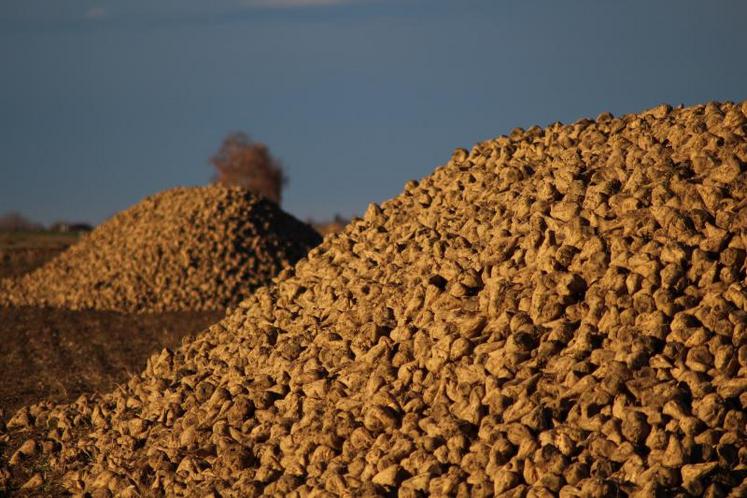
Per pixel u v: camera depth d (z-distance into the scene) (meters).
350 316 32.16
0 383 51.06
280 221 94.62
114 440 33.69
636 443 23.62
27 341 66.38
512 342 26.89
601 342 26.45
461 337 28.12
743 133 29.91
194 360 36.72
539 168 34.41
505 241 30.92
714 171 28.91
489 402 25.88
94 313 78.50
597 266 27.98
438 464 24.86
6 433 37.97
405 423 26.70
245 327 36.62
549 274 28.53
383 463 25.55
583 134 35.09
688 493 22.19
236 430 30.09
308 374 30.44
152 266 84.19
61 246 132.88
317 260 38.22
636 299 26.59
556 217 30.66
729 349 24.67
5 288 93.44
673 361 25.17
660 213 28.23
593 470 23.05
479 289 30.47
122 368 55.09
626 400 24.45
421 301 30.88
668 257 27.12
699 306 26.05
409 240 35.28
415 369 28.56
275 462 28.00
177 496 28.75
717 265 26.59
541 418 24.59
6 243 140.50
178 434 31.59
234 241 86.62
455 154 40.16
